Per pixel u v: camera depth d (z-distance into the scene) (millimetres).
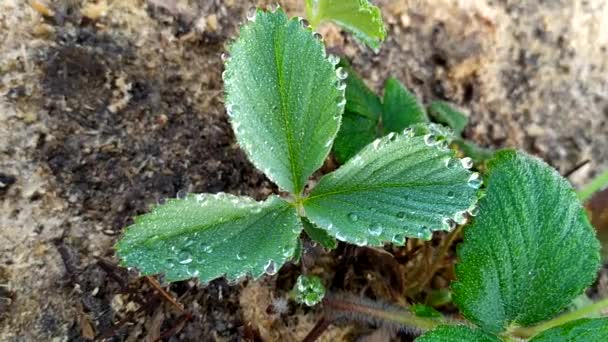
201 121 234
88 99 214
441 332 186
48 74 209
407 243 262
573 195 198
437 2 311
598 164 332
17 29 208
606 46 348
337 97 183
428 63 308
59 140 206
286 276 236
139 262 160
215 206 172
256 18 174
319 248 243
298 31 177
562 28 337
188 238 166
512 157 200
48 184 203
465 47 314
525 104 324
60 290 198
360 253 251
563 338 184
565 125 330
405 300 257
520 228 195
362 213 178
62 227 202
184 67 236
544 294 195
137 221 163
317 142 184
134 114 221
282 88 178
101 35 222
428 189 175
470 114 313
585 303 262
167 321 211
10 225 196
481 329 193
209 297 219
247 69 173
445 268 264
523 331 219
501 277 193
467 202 173
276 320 230
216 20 249
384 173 180
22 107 203
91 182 209
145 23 232
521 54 328
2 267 192
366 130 247
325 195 184
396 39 300
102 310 202
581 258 195
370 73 290
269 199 181
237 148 239
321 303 237
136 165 217
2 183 197
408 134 181
